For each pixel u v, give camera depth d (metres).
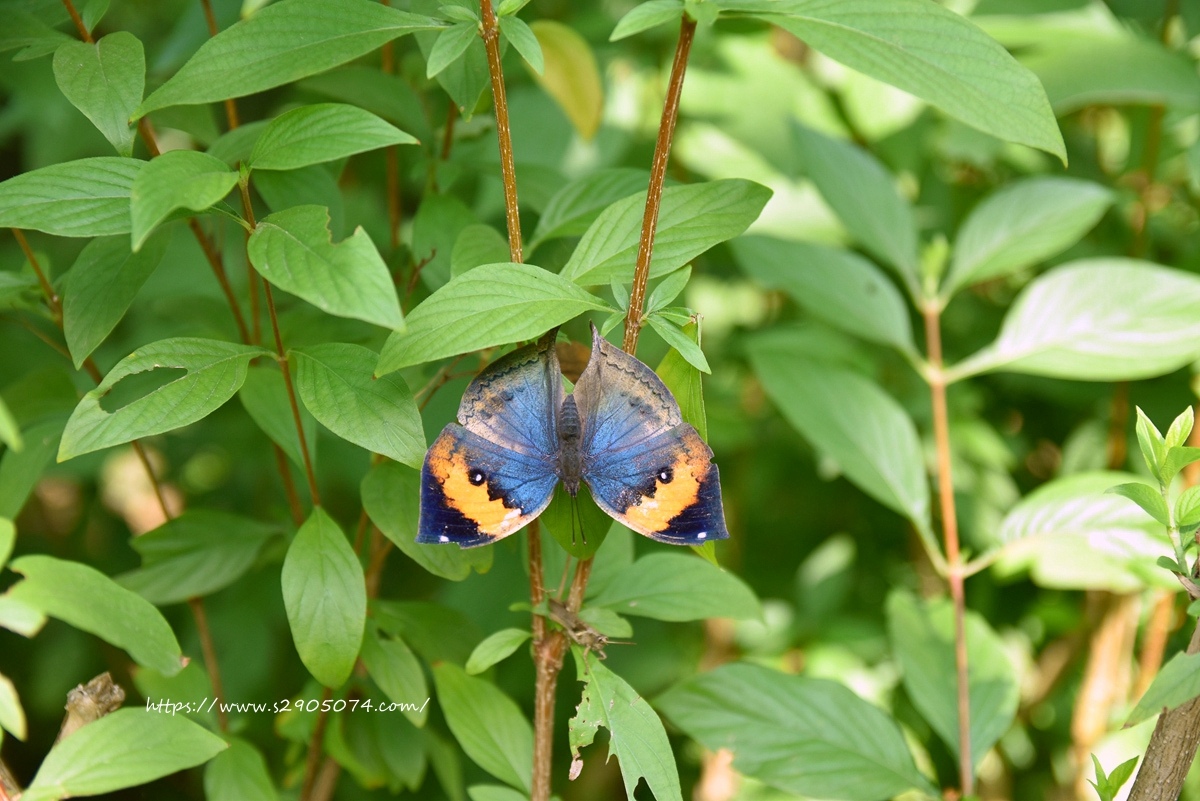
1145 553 1.20
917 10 1.05
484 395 1.08
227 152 1.14
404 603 1.20
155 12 1.67
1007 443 1.53
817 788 1.17
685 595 1.15
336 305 1.02
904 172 1.50
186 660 1.06
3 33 1.12
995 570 1.29
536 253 1.30
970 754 1.21
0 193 1.06
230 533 1.21
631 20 1.05
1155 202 1.44
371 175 1.50
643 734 1.08
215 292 1.31
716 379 1.56
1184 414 1.07
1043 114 1.04
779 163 1.46
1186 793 1.26
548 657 1.11
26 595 1.04
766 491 1.60
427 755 1.41
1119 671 1.32
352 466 1.35
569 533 1.09
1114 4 1.41
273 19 1.07
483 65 1.12
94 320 1.11
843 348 1.42
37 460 1.16
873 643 1.40
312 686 1.21
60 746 1.05
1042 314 1.26
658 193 1.06
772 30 1.57
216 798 1.17
